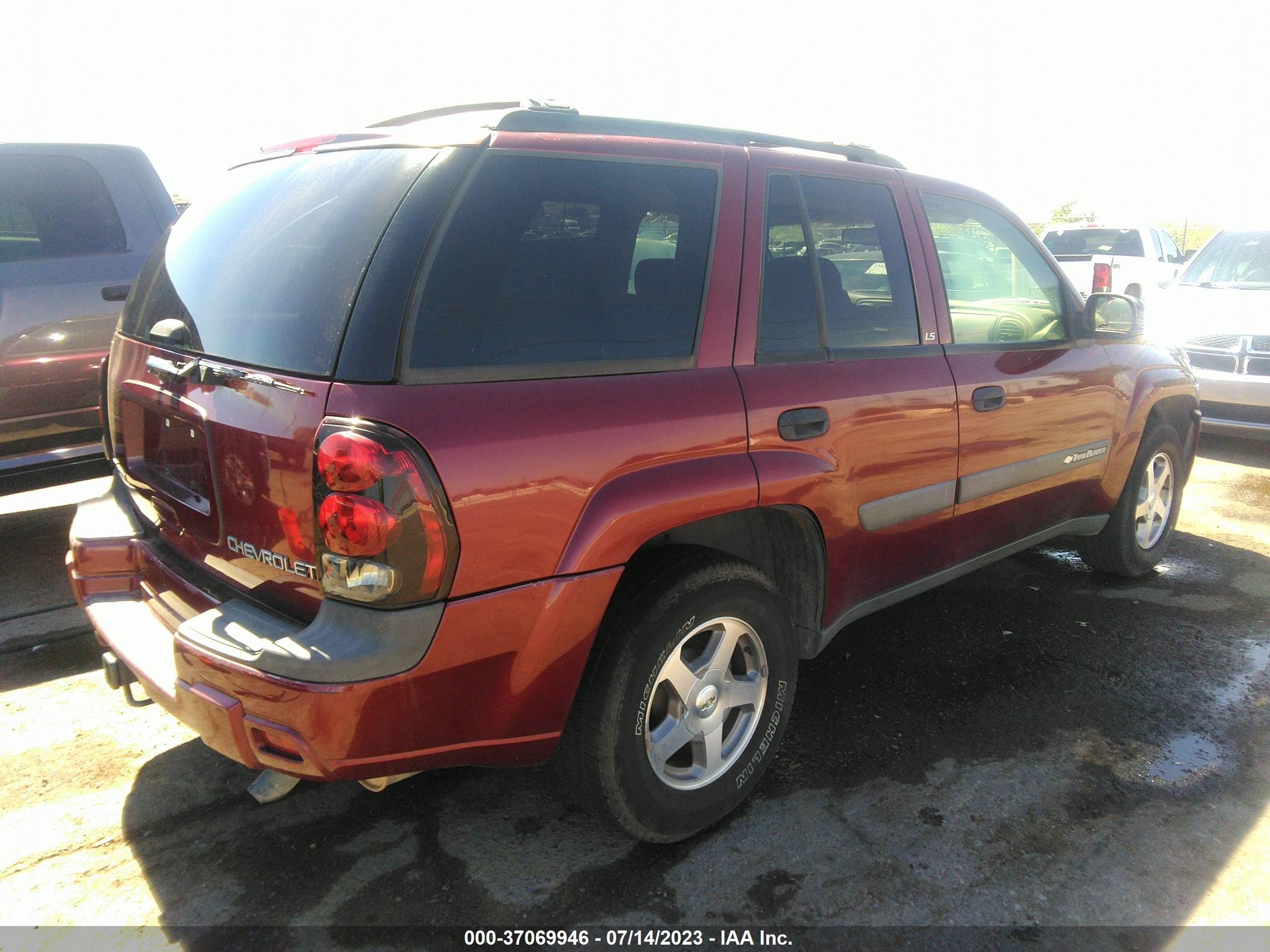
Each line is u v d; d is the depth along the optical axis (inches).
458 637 75.3
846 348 108.8
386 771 76.7
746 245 99.1
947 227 127.9
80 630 148.6
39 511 213.5
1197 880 93.2
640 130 97.4
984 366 125.7
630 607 87.1
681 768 99.4
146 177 189.6
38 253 173.8
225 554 84.7
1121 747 117.0
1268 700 129.6
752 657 101.9
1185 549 192.4
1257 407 257.6
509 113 86.0
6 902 87.5
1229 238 316.8
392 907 87.4
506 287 80.8
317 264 80.2
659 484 85.8
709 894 89.9
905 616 157.1
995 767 112.3
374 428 70.9
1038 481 138.3
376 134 92.9
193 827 99.0
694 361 93.3
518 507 76.8
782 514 104.7
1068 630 151.9
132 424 101.3
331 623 72.7
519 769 111.3
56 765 110.3
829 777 109.7
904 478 114.3
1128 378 154.7
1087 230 581.9
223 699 74.2
